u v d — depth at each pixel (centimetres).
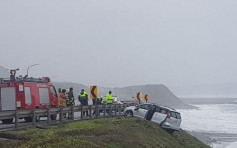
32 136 1736
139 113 3281
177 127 3128
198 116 12962
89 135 1922
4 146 1465
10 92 2417
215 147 5381
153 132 2717
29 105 2506
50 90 2878
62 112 2547
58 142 1518
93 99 3262
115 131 2167
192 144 3209
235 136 7000
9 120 2525
